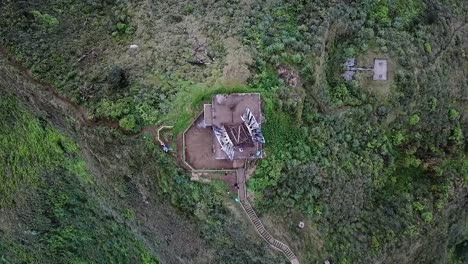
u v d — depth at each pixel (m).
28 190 46.81
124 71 41.25
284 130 39.53
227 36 41.19
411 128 47.53
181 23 43.19
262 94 38.97
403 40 46.06
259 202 38.06
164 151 38.53
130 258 47.25
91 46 43.47
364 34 45.00
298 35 42.03
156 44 42.50
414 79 45.56
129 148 39.06
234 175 38.06
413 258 46.72
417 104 46.84
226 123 36.47
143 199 40.78
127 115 39.03
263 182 38.03
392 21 46.97
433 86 47.31
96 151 40.47
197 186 38.09
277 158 38.75
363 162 43.66
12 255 52.25
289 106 39.53
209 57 40.62
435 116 48.62
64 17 45.12
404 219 44.78
